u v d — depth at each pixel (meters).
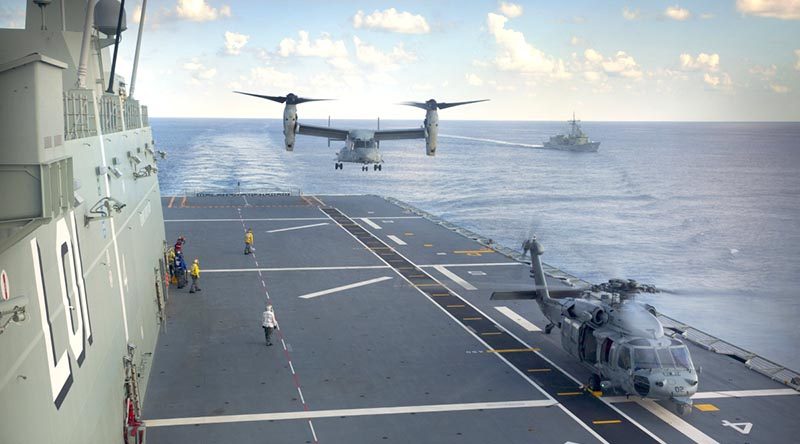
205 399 27.12
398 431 24.58
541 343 34.62
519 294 34.19
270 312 33.72
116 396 21.34
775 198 146.00
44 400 13.82
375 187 161.88
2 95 11.44
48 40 28.05
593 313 28.50
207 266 50.19
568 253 87.19
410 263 52.12
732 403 27.30
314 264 51.28
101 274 20.89
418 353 32.84
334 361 31.59
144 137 36.34
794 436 24.41
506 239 95.81
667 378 25.09
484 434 24.44
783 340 53.34
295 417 25.59
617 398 27.86
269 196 90.56
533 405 27.05
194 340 34.34
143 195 34.53
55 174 12.32
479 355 32.72
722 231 106.62
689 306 62.97
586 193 151.75
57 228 16.03
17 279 12.92
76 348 16.69
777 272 79.50
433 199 141.62
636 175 192.12
